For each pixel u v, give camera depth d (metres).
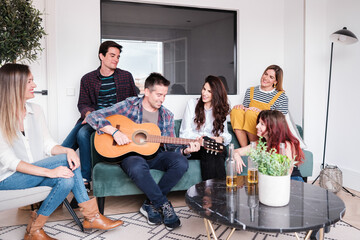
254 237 2.04
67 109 3.26
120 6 3.47
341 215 1.38
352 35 2.94
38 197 1.79
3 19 2.24
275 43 3.91
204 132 2.79
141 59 3.58
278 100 3.13
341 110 3.40
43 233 1.91
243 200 1.57
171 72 3.67
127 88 3.03
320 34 3.60
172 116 2.58
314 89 3.61
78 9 3.24
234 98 3.79
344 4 3.33
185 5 3.62
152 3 3.55
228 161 1.81
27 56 2.53
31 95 1.91
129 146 2.35
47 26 3.14
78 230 2.17
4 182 1.79
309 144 3.62
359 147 3.17
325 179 3.07
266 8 3.86
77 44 3.26
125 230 2.17
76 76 3.27
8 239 2.02
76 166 1.97
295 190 1.72
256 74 3.86
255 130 2.88
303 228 1.26
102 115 2.42
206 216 1.39
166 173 2.38
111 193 2.42
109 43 2.88
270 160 1.52
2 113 1.80
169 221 2.17
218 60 3.83
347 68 3.31
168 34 3.65
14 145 1.88
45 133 2.11
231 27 3.86
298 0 3.66
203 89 2.75
